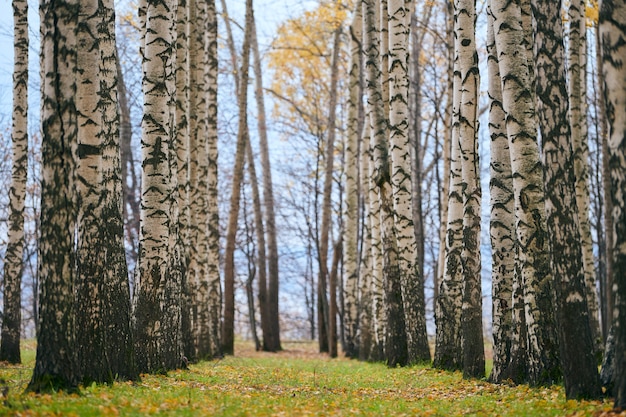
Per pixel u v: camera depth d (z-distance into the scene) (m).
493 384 13.27
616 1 8.52
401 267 19.52
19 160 18.30
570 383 9.98
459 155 17.28
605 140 21.11
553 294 10.21
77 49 9.97
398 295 20.47
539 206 12.10
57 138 9.63
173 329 15.40
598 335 19.08
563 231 10.12
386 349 21.44
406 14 21.00
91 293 10.77
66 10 9.74
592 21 21.45
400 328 20.36
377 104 20.36
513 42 12.30
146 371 13.69
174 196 15.91
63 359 9.54
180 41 19.36
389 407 10.50
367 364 22.80
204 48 27.11
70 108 9.70
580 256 10.16
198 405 9.20
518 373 12.89
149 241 13.84
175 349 15.35
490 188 13.85
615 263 8.44
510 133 12.25
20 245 18.16
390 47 19.44
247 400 10.34
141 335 13.74
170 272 15.52
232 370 17.55
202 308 23.25
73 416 7.68
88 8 11.03
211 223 25.72
